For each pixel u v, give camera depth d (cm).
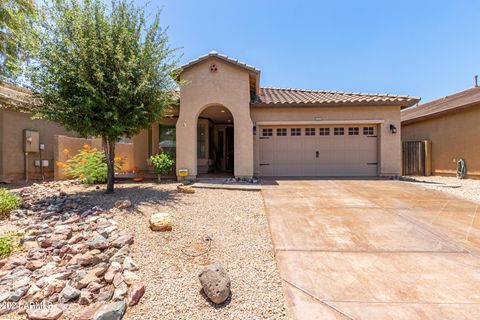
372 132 1267
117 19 782
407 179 1191
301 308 281
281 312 279
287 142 1289
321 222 556
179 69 945
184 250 424
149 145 1436
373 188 941
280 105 1224
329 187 962
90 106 719
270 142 1292
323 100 1245
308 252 416
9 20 1024
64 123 748
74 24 712
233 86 1142
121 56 725
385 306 282
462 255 401
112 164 825
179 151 1138
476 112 1274
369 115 1250
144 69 796
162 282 334
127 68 748
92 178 994
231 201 741
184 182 1043
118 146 1508
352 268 365
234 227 531
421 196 800
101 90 737
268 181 1115
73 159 1068
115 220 556
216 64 1145
